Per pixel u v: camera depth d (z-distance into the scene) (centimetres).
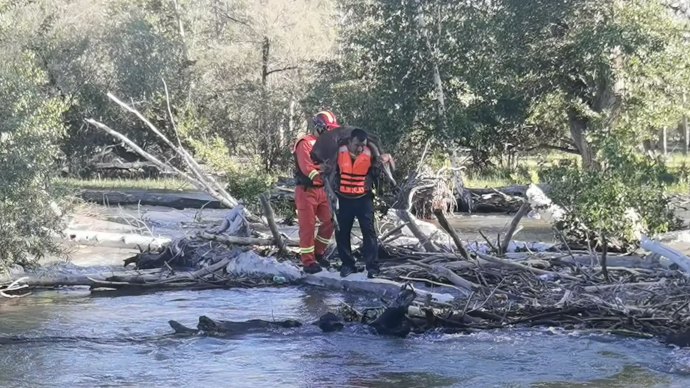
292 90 3456
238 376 713
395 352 783
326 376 710
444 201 2127
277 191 2011
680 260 999
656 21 2709
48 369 737
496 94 2744
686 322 831
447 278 1046
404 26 2667
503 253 1176
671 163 4275
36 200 1164
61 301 1039
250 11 3769
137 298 1056
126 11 3762
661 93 2816
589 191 1236
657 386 671
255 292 1090
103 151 3581
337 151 1079
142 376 715
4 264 1137
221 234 1291
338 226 1084
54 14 3600
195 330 864
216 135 2923
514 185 2509
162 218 2012
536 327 857
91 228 1647
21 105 1195
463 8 2722
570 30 2797
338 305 996
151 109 3450
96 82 3525
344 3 3092
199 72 3684
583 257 1122
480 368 729
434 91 2630
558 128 3167
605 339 814
